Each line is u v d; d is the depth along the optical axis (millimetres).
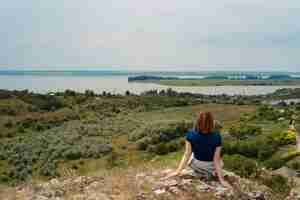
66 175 8750
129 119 61219
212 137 5777
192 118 62375
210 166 6043
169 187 5918
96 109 76500
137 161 32156
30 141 43500
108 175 7645
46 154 37219
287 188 8711
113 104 83188
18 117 62781
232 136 41125
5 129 54812
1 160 36719
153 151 36438
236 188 6059
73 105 79562
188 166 6461
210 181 6059
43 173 31766
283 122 51188
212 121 5750
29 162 35312
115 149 38875
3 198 6594
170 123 44312
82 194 6293
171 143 36594
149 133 41844
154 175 6973
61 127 54562
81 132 48562
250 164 9773
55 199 6156
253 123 53719
